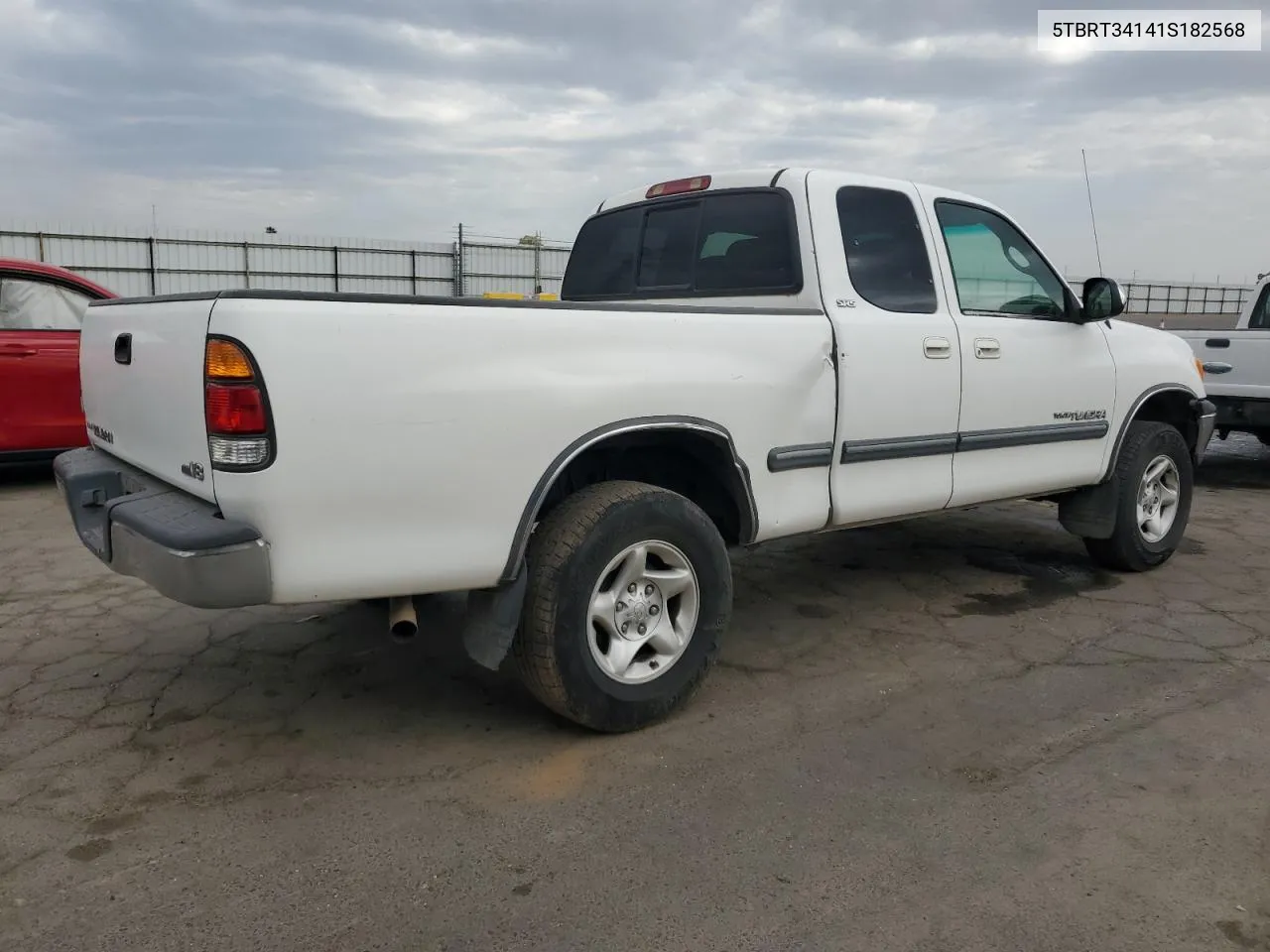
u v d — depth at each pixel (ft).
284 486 8.33
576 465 10.99
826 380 12.19
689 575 10.94
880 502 13.10
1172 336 18.43
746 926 7.47
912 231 13.65
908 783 9.75
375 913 7.59
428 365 8.89
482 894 7.85
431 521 9.08
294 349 8.26
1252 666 12.99
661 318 10.57
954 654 13.44
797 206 12.60
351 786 9.59
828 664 13.05
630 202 15.49
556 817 9.05
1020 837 8.75
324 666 12.73
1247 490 26.94
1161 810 9.23
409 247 100.42
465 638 10.14
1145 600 15.99
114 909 7.59
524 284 106.22
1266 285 28.17
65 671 12.50
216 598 8.30
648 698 10.68
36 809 9.09
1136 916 7.61
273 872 8.13
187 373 8.80
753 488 11.57
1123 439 16.85
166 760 10.12
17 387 23.15
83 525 11.10
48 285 23.94
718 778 9.82
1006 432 14.64
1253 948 7.23
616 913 7.62
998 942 7.29
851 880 8.08
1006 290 15.01
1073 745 10.63
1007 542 19.93
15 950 7.09
